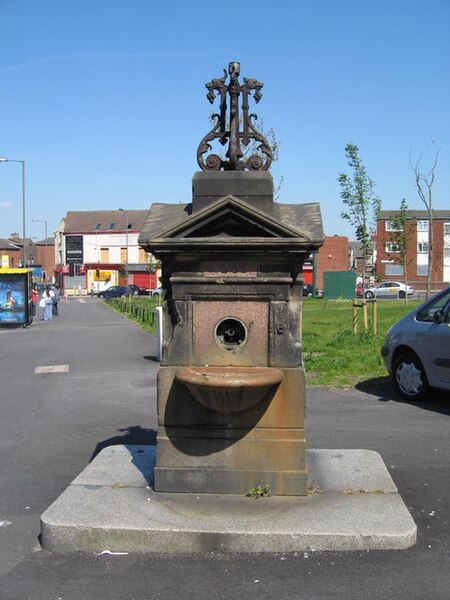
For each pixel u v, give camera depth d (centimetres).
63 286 8775
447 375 851
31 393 1052
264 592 370
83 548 429
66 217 9425
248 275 479
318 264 7756
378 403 895
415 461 617
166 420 487
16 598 371
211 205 464
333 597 363
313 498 474
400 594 365
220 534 418
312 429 750
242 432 481
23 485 572
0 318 2605
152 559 413
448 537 437
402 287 5109
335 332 1895
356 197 2472
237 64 514
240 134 515
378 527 425
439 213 7312
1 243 9275
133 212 9344
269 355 481
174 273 485
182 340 487
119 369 1306
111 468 545
